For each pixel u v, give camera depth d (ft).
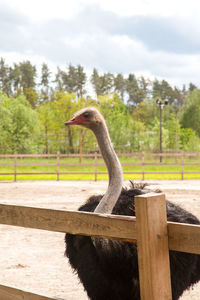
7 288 10.34
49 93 367.86
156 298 7.61
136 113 321.11
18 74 363.97
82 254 11.22
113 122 174.70
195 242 7.50
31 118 163.43
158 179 71.31
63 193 49.26
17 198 44.50
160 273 7.71
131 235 8.00
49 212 9.39
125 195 12.46
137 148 171.01
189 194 47.88
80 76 355.36
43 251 23.08
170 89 416.46
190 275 11.50
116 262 10.14
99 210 10.52
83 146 160.97
